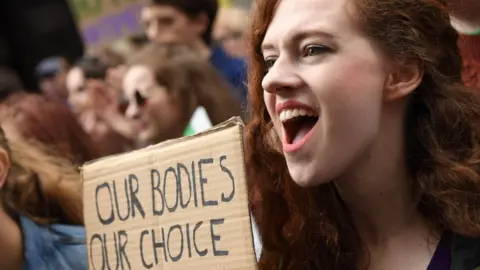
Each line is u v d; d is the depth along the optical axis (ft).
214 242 7.90
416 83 7.87
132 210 8.66
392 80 7.82
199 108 14.67
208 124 14.51
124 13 26.71
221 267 7.84
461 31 9.08
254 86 8.68
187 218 8.13
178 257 8.20
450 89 7.99
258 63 8.61
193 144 8.09
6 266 10.47
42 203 11.00
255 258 7.66
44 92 23.81
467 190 7.89
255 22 8.46
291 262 8.66
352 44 7.64
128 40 21.12
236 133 7.77
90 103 18.21
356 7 7.66
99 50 21.11
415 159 8.12
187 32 18.26
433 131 8.00
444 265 8.02
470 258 7.91
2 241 10.32
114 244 8.83
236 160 7.77
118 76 17.98
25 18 28.48
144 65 14.97
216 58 18.54
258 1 8.35
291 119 7.79
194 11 18.20
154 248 8.44
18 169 10.87
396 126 7.97
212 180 7.93
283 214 8.72
